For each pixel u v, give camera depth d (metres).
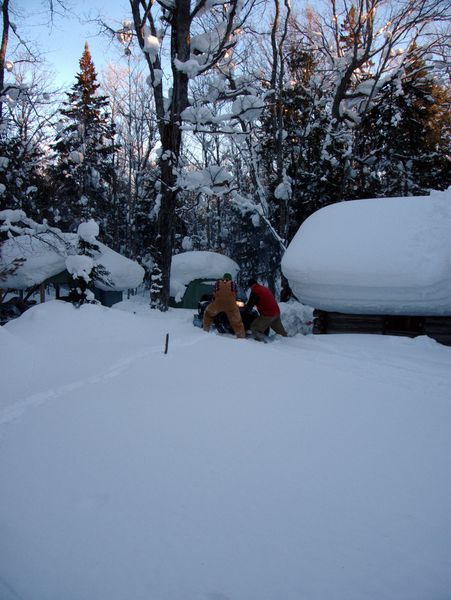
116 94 33.97
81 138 27.00
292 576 2.18
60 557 2.32
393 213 9.02
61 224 27.42
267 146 19.89
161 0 14.89
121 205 36.34
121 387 5.09
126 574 2.20
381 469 3.24
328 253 8.86
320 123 19.16
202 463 3.29
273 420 4.12
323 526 2.57
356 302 8.62
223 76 16.91
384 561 2.29
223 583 2.14
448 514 2.70
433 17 17.28
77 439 3.73
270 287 22.44
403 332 8.86
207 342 7.49
